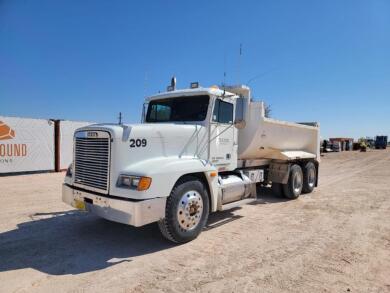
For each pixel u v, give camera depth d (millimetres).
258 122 7816
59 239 5410
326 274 4145
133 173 4688
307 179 10531
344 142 61344
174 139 5516
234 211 7758
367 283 3908
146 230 5973
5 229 5922
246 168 8672
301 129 10172
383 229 6234
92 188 5039
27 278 3926
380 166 23062
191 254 4809
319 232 6004
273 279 3980
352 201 9172
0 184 11352
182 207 5148
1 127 13750
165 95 6762
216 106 6324
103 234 5699
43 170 15164
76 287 3703
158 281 3893
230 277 4023
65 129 15938
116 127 4867
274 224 6559
